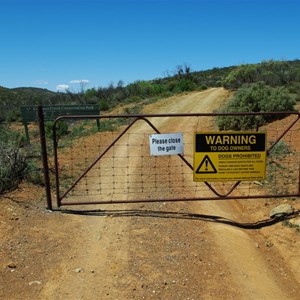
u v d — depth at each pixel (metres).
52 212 6.48
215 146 6.28
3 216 6.05
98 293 4.21
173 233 5.74
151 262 4.87
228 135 6.27
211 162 6.32
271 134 13.72
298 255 5.25
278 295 4.37
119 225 6.02
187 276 4.59
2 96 56.41
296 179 8.18
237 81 38.91
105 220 6.21
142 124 20.30
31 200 6.93
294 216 6.34
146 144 13.77
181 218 6.37
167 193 7.61
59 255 5.02
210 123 19.69
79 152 12.05
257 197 6.63
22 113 16.20
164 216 6.44
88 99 37.00
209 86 54.19
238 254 5.22
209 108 28.52
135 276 4.55
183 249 5.23
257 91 17.95
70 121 22.39
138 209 6.74
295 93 24.09
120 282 4.43
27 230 5.70
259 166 6.41
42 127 6.29
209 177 6.36
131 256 5.02
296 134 13.11
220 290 4.34
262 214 6.61
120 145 13.56
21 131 20.97
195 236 5.66
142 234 5.69
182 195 7.51
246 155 6.35
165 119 21.91
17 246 5.20
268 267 4.99
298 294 4.42
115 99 39.22
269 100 17.23
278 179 8.25
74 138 16.08
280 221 6.25
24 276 4.50
